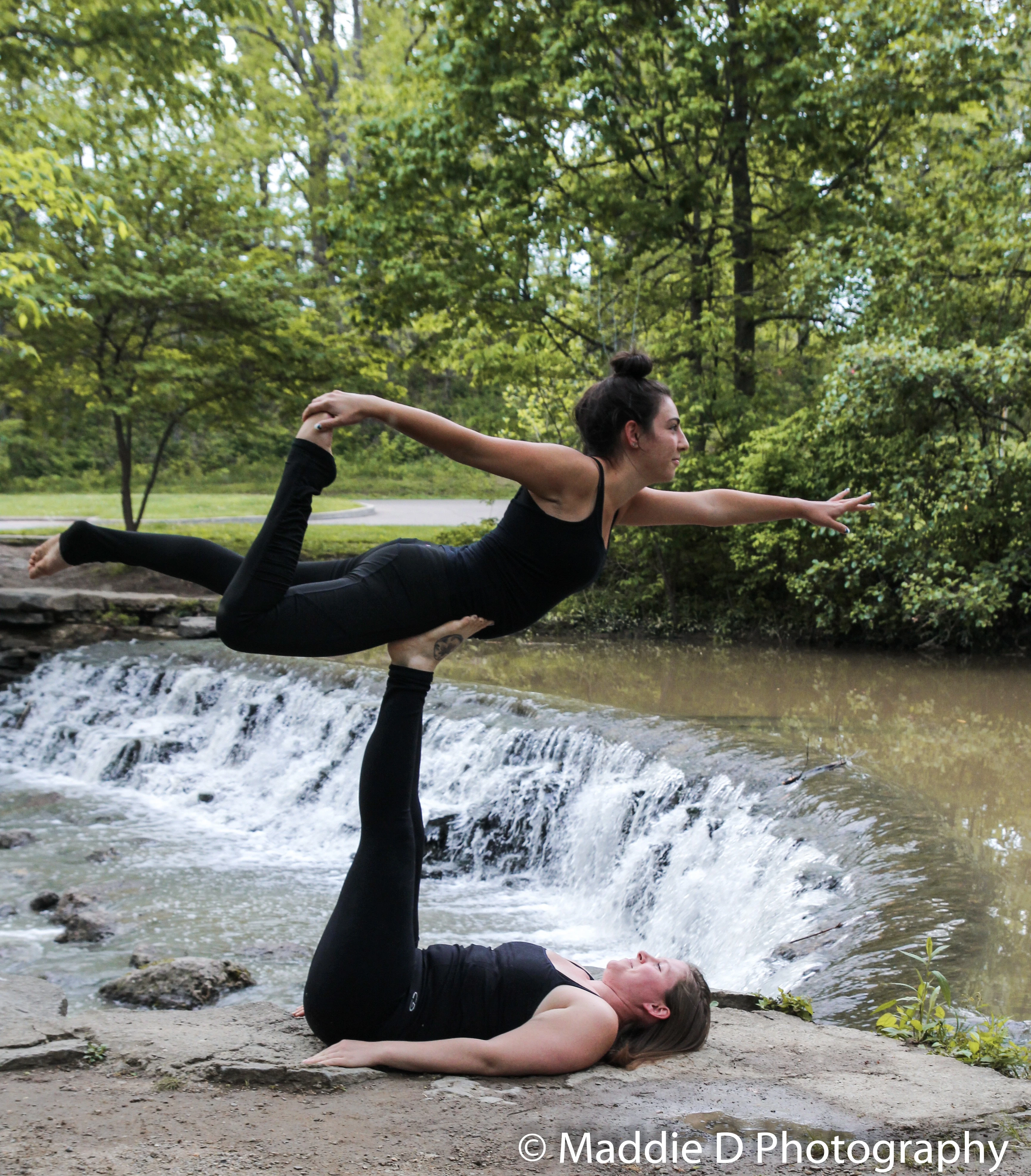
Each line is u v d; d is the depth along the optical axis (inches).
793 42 626.5
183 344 850.8
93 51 689.6
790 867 283.9
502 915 341.1
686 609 708.7
